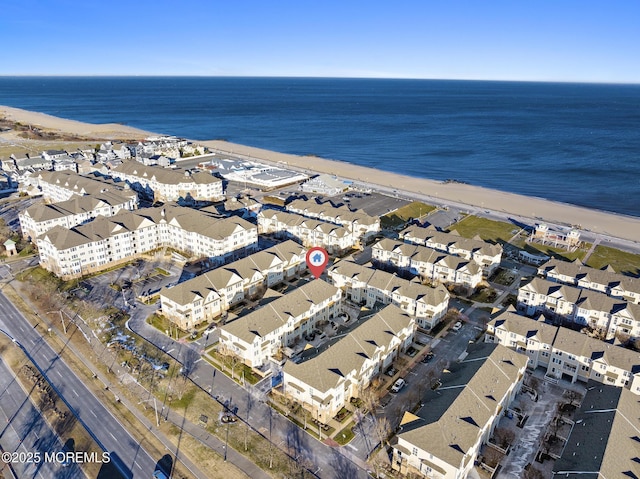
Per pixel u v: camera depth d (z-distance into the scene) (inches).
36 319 4963.1
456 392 3447.3
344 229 6820.9
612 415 3257.9
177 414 3698.3
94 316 5009.8
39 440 3417.8
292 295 4776.1
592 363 4015.8
